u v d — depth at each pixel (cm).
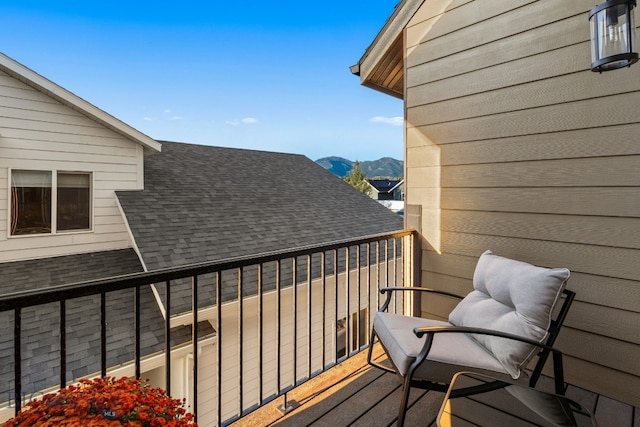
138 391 113
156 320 453
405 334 196
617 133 209
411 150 313
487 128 265
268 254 204
